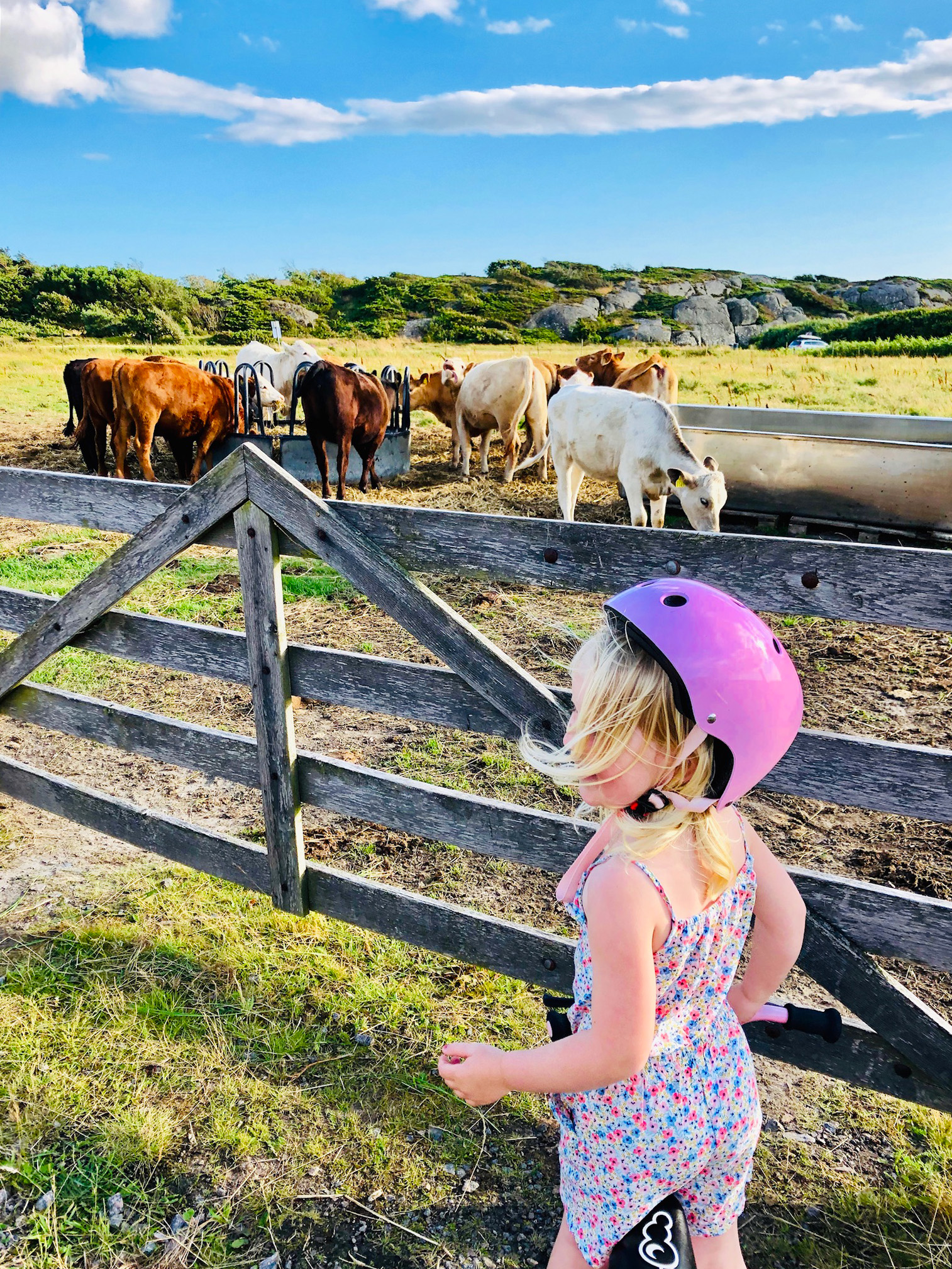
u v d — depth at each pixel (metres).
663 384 11.16
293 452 10.68
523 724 1.96
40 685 2.84
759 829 3.39
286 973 2.54
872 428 8.76
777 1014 1.34
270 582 2.20
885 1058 1.80
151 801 3.59
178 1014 2.37
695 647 0.98
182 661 2.48
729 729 0.98
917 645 5.52
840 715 4.49
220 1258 1.75
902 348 32.62
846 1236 1.79
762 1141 2.02
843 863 3.15
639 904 1.03
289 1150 1.99
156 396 10.10
